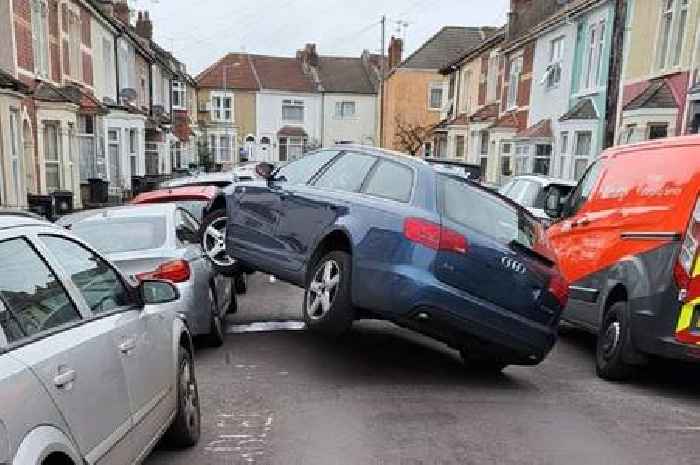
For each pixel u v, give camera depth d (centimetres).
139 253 638
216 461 416
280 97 5503
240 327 790
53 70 2023
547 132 2177
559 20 2091
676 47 1491
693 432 485
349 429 469
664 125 1477
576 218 788
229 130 5441
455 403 533
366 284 534
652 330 566
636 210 641
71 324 297
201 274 669
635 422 504
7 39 1628
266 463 413
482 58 3212
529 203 1177
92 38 2512
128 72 3103
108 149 2562
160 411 381
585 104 1891
